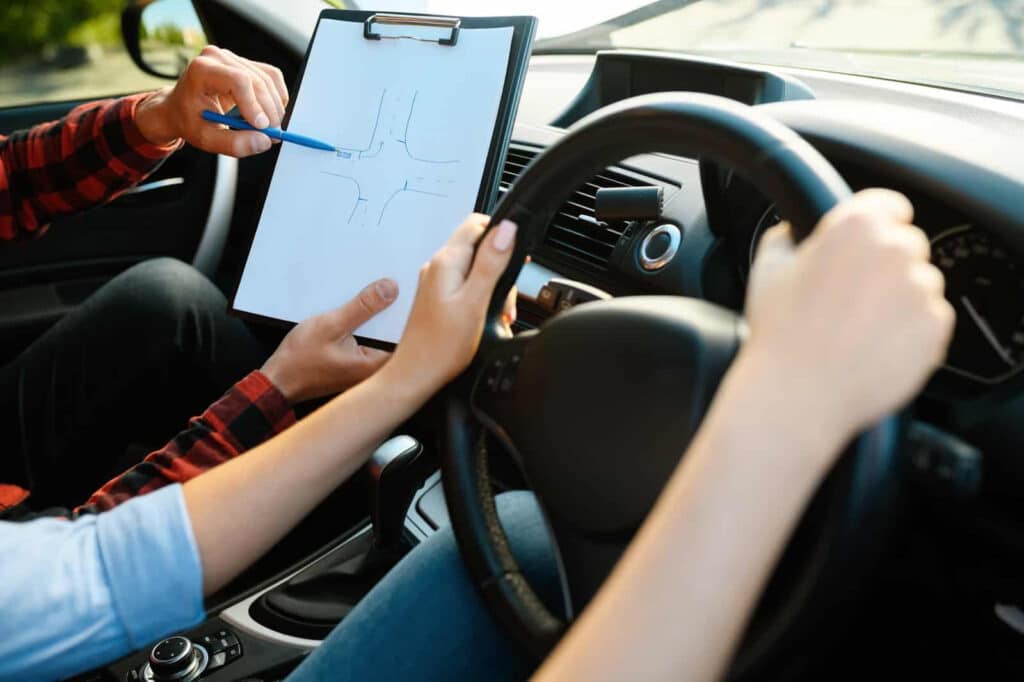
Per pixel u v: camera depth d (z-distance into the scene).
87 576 0.59
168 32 1.91
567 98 1.51
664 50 1.69
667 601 0.36
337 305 0.87
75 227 1.78
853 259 0.36
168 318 1.19
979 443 0.70
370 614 0.78
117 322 1.18
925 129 0.78
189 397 1.30
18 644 0.56
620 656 0.36
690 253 0.99
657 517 0.38
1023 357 0.70
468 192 0.85
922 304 0.36
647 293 1.05
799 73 1.36
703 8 1.82
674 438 0.54
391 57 0.90
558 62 1.75
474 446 0.69
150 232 1.84
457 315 0.61
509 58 0.85
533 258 1.17
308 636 1.11
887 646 0.95
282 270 0.90
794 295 0.37
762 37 1.66
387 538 1.16
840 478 0.46
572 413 0.59
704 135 0.56
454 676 0.74
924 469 0.47
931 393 0.73
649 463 0.55
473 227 0.64
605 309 0.60
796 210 0.50
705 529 0.36
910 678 0.96
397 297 0.85
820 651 0.50
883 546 0.47
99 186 1.12
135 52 1.89
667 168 1.10
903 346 0.36
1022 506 0.71
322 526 1.37
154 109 1.04
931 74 1.27
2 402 1.18
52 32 3.99
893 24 1.56
